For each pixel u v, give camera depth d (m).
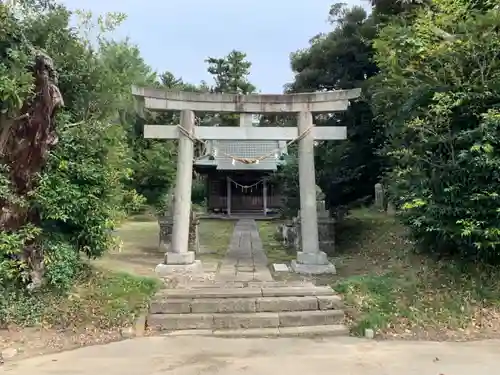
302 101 11.27
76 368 5.36
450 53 8.30
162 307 7.46
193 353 5.92
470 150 7.46
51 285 7.46
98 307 7.29
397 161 11.39
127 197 10.15
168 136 11.20
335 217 14.45
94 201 8.26
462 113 8.13
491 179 7.54
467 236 7.85
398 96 9.80
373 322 6.91
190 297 7.87
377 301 7.59
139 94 10.90
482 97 7.82
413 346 6.15
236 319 7.16
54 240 7.81
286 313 7.38
